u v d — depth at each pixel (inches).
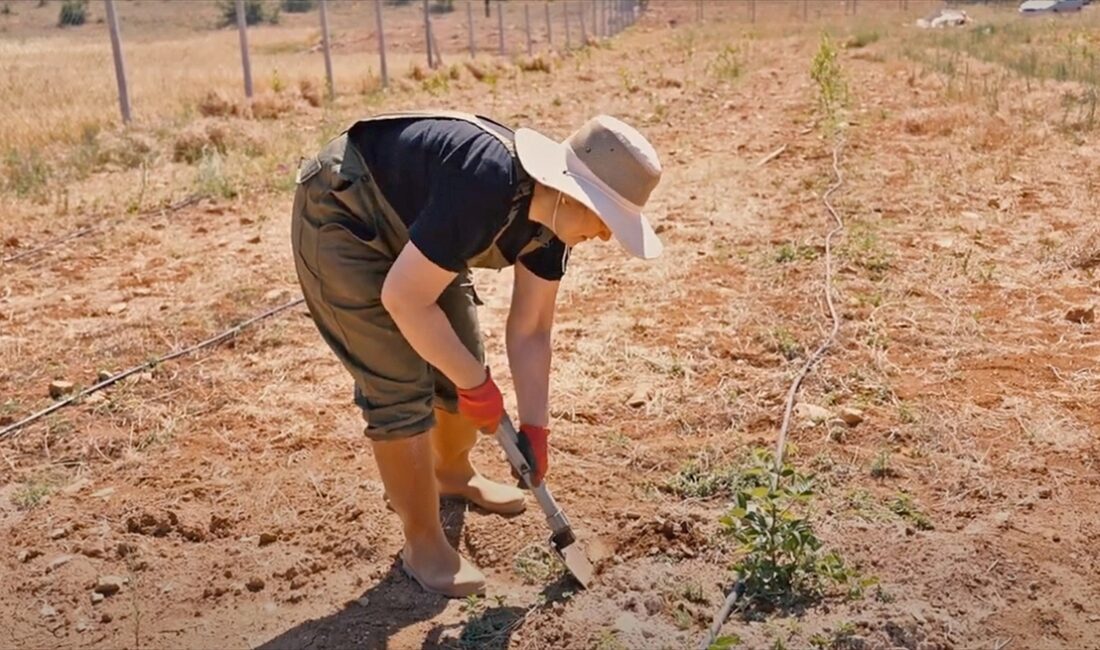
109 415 174.7
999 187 297.4
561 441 159.5
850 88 543.2
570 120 504.1
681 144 397.7
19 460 161.6
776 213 283.1
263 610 126.3
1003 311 205.0
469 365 109.2
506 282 239.5
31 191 342.6
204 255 265.4
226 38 1572.3
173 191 339.6
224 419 171.9
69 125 477.1
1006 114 422.9
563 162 103.5
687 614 120.0
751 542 122.2
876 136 388.5
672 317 208.2
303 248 114.7
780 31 1295.5
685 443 158.1
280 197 325.4
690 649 114.7
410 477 122.3
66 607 127.6
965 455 151.6
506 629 119.3
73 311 226.2
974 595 121.8
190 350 199.9
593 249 255.1
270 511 144.9
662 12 2021.4
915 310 204.7
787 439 157.1
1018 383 173.9
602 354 189.3
